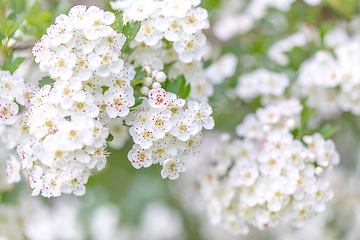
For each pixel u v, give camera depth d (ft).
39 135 1.66
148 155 1.70
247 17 2.44
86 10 1.77
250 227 2.58
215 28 2.45
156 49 1.82
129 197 2.67
